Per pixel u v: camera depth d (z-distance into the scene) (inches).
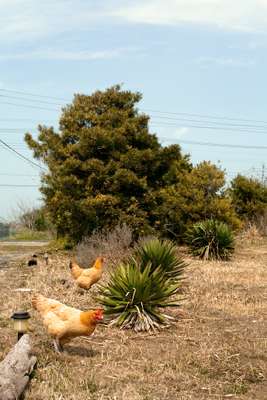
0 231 1936.5
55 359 354.3
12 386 277.9
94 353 379.2
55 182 1014.4
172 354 385.7
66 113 1043.3
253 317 506.9
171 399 301.0
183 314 509.0
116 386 316.2
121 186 965.8
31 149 1066.7
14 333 408.5
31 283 646.5
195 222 1053.2
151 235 917.2
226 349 399.5
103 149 988.6
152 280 479.8
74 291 596.4
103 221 956.0
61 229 1041.5
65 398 291.0
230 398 309.4
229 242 944.9
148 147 1013.8
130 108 1056.2
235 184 1369.3
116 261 778.2
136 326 450.0
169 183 1032.8
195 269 799.7
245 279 716.7
